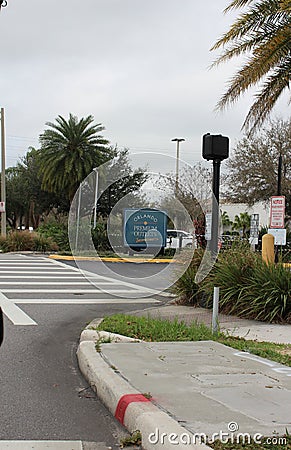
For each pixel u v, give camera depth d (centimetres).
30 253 2977
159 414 467
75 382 639
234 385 566
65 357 758
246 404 502
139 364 648
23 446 454
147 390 541
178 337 830
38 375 665
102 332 836
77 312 1143
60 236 3145
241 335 877
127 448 450
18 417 522
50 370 689
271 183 3234
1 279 1711
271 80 1344
